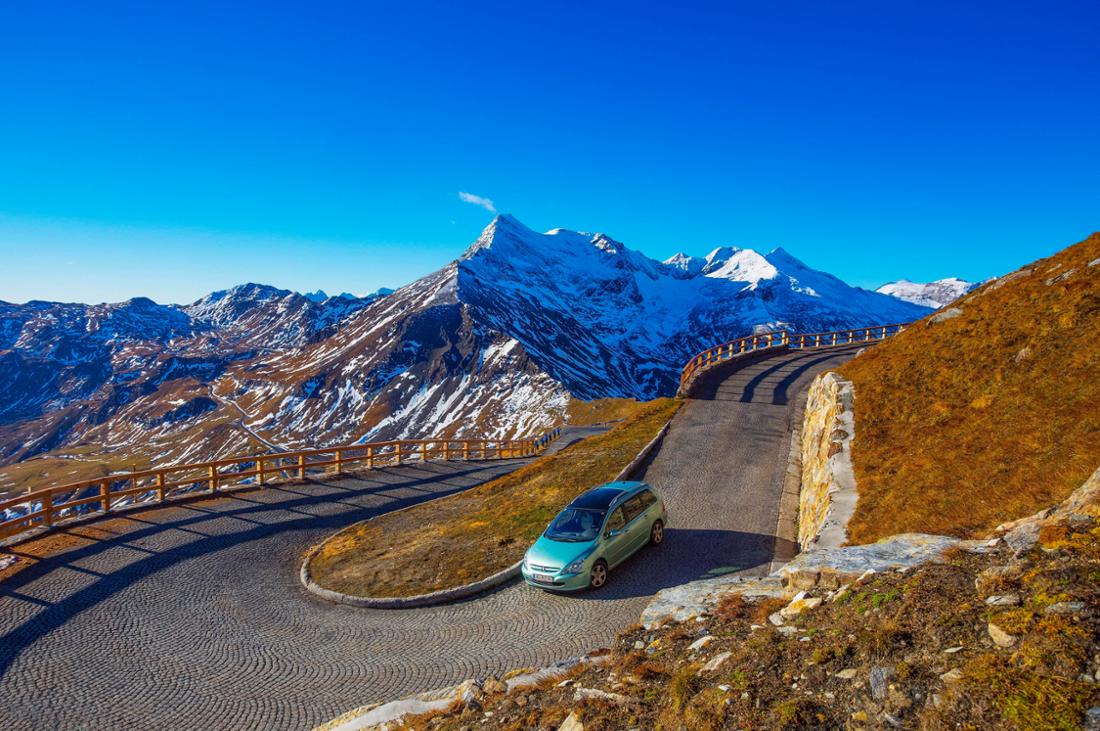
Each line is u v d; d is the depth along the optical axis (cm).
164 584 1617
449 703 824
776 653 596
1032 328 1495
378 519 2248
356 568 1698
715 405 3089
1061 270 1691
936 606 557
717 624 779
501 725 689
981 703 416
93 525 2133
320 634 1299
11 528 1972
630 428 2908
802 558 863
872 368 1962
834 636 591
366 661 1152
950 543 790
